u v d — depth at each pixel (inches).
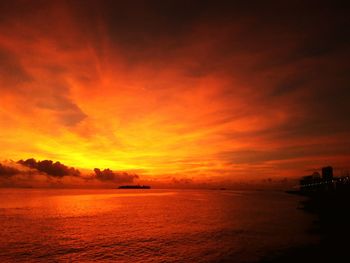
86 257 1421.0
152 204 5236.2
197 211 3804.1
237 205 4940.9
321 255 1266.0
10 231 2143.2
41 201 5807.1
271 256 1321.4
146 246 1644.9
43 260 1370.6
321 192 6663.4
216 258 1354.6
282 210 3848.4
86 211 3757.4
